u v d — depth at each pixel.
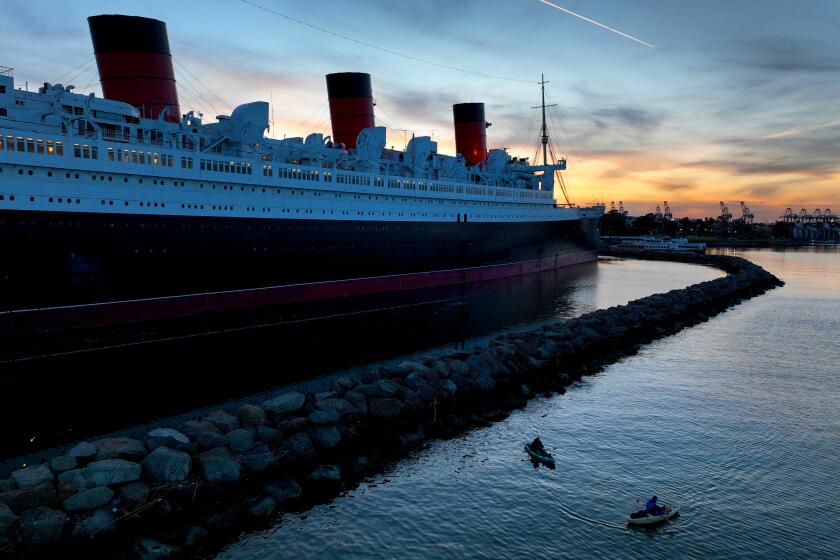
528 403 28.98
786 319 54.25
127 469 17.58
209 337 42.69
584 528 17.97
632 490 20.36
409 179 66.75
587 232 120.38
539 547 16.95
